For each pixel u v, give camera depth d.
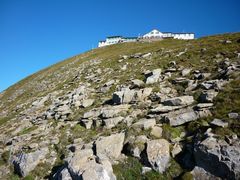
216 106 20.11
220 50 36.56
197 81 26.77
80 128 25.73
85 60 78.75
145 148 18.53
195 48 43.19
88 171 16.77
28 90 66.88
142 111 24.08
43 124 29.88
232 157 14.74
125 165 18.22
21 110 44.66
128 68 43.91
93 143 20.77
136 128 20.72
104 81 40.28
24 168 21.64
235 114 18.08
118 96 27.62
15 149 25.20
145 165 17.70
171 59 40.16
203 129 18.25
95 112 27.17
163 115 21.69
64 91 44.16
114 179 17.19
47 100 42.84
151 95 26.56
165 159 17.36
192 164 16.39
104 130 23.55
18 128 31.50
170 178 16.33
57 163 21.53
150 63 42.09
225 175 14.64
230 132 16.59
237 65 27.30
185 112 20.80
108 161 18.12
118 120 23.78
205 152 15.78
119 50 85.00
